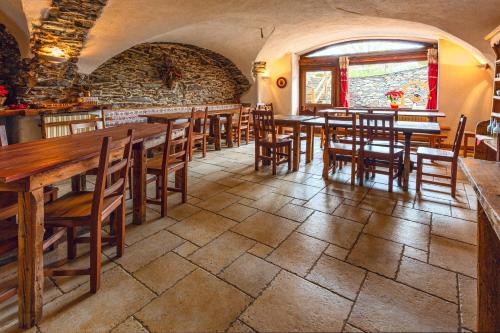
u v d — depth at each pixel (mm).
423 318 1406
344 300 1539
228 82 8438
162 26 4625
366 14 4930
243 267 1850
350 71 7875
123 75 5934
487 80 5867
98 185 1567
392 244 2117
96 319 1418
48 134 4156
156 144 2709
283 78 8320
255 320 1410
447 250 2027
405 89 7297
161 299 1562
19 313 1362
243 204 2934
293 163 4227
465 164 1529
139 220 2463
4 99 3943
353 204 2908
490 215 959
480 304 1269
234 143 6617
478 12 3512
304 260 1923
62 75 4566
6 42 4160
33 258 1354
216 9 4492
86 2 3430
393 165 3367
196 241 2186
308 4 4664
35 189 1348
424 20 4289
